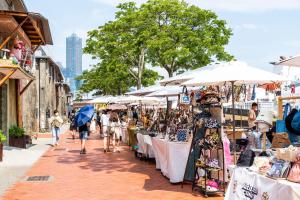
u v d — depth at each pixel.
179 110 12.18
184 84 8.84
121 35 30.50
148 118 19.92
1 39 18.47
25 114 26.44
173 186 9.65
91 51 32.69
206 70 9.95
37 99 34.34
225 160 8.74
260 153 6.48
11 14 15.75
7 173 11.67
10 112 20.98
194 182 8.98
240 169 6.09
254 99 13.86
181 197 8.47
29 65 20.89
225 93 13.19
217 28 29.28
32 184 10.05
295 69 11.39
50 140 24.67
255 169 5.82
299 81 11.38
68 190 9.31
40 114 34.50
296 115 6.25
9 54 18.66
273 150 6.64
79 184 10.04
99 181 10.41
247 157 6.25
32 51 22.09
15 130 18.77
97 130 38.50
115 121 17.61
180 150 9.81
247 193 5.68
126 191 9.14
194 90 12.49
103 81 42.38
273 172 5.25
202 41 28.14
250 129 12.54
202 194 8.72
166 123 13.02
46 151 17.86
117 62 32.72
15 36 19.36
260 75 8.46
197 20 29.14
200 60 28.86
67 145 21.25
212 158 8.86
